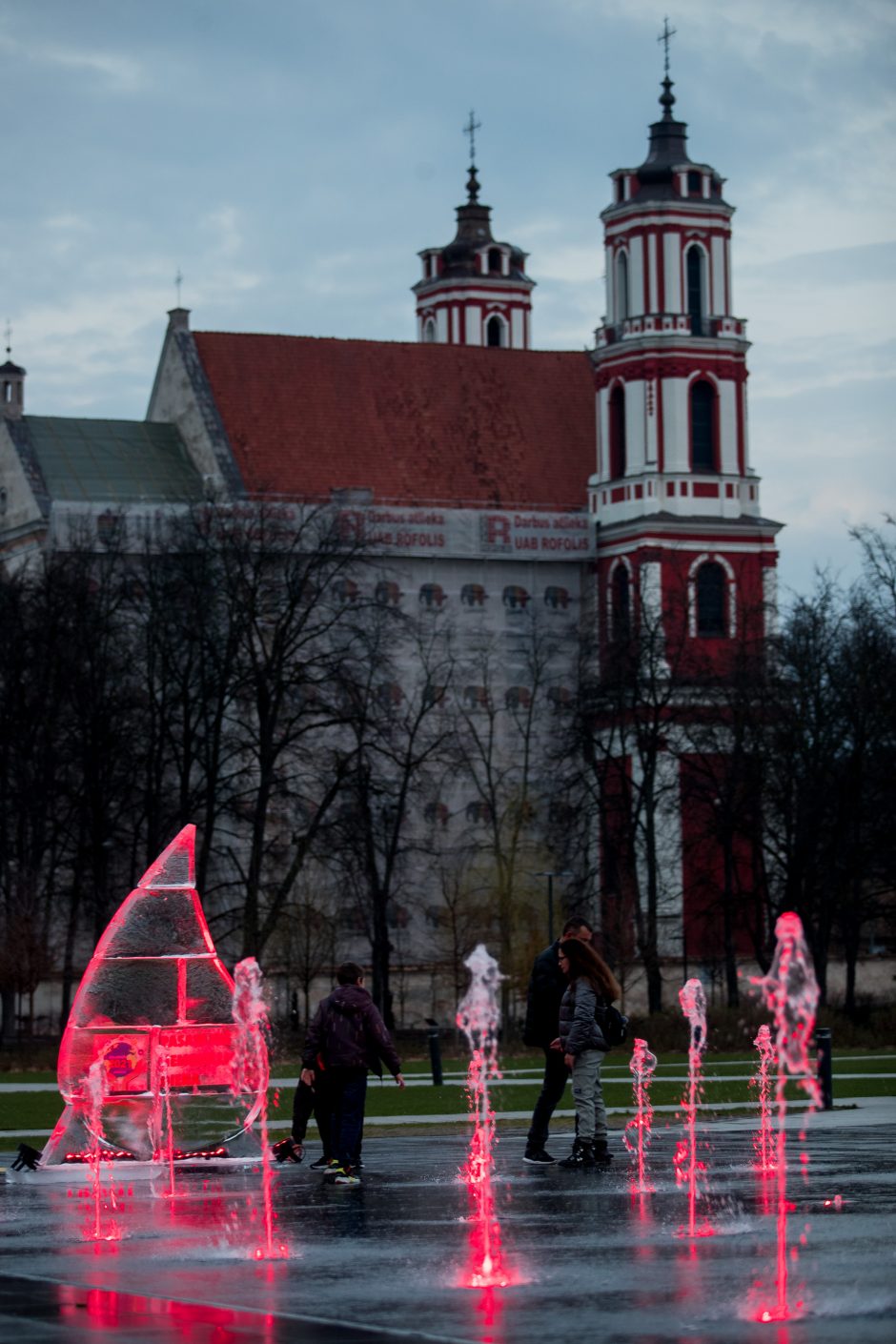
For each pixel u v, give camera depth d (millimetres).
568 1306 19281
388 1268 21688
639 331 141625
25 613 106062
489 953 119688
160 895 33312
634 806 120750
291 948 111750
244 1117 33344
